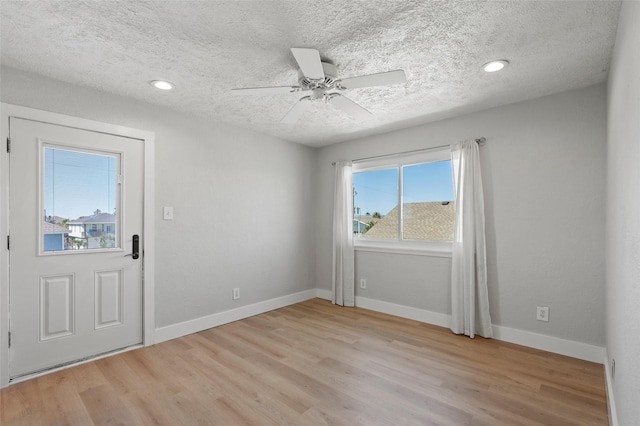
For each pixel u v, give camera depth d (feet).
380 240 13.46
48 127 7.88
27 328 7.57
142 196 9.54
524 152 9.51
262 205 13.08
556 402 6.54
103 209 8.82
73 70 7.57
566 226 8.80
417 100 9.50
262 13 5.47
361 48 6.62
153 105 9.77
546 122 9.14
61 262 8.09
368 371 7.92
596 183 8.36
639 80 3.54
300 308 13.60
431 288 11.60
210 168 11.27
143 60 7.13
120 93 8.94
